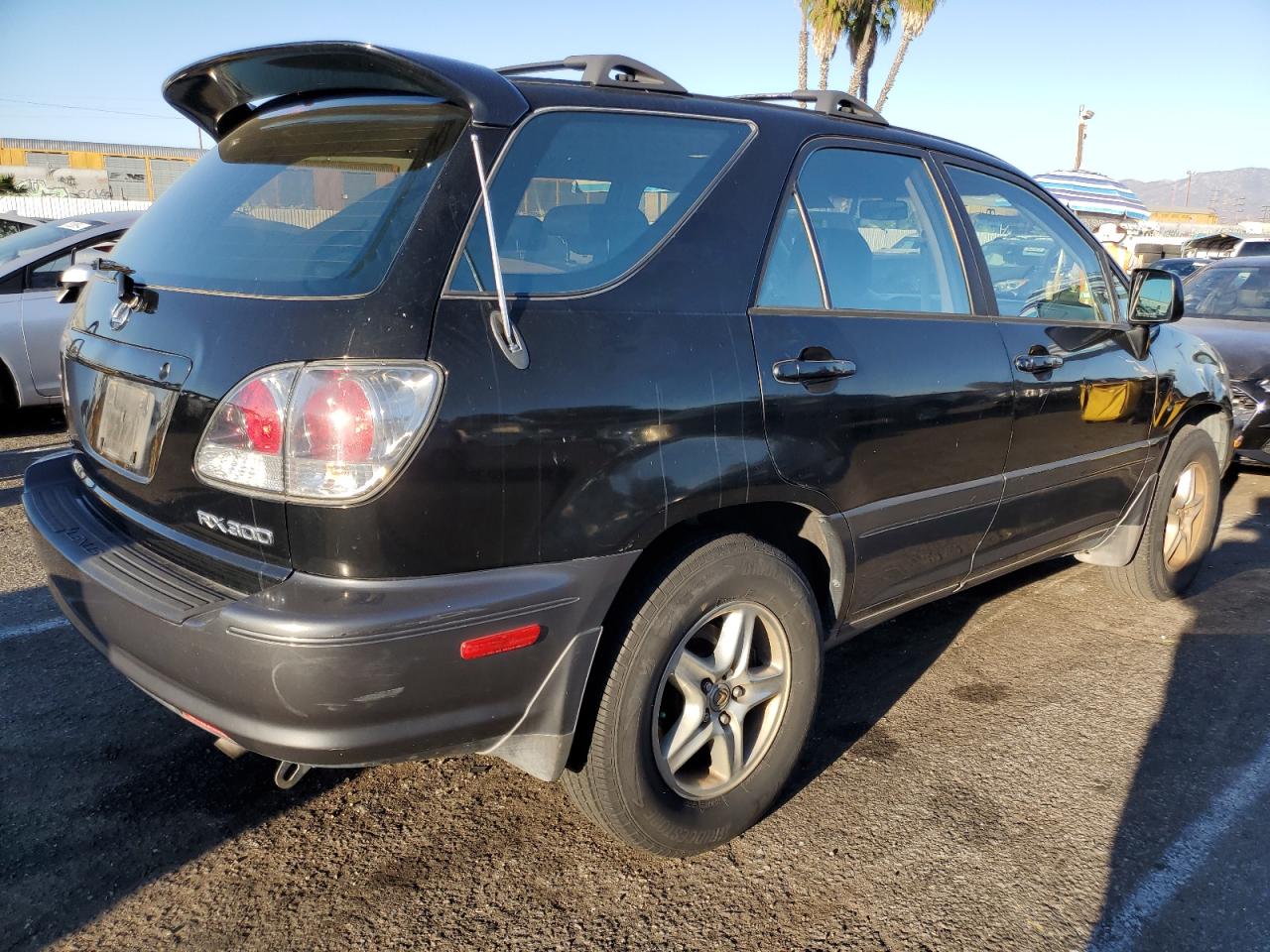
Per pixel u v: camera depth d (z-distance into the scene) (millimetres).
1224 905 2461
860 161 2982
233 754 2277
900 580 3041
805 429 2537
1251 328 6965
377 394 1873
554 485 2068
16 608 4004
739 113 2715
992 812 2830
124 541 2334
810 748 3166
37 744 3006
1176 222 48938
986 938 2326
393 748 2004
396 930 2293
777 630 2611
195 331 2098
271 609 1903
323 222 2199
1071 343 3533
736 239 2523
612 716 2289
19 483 5930
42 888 2383
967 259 3240
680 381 2273
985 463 3168
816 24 23609
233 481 1976
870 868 2570
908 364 2844
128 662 2201
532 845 2631
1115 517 4039
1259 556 5242
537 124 2256
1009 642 4047
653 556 2391
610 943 2275
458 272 2016
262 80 2562
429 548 1941
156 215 2699
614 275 2285
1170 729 3340
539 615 2078
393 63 2184
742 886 2488
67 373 2707
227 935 2260
